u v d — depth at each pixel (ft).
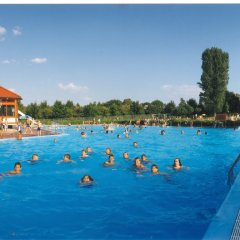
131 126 161.38
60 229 23.11
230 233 18.99
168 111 249.96
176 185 36.45
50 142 84.12
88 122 186.80
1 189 34.76
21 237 21.85
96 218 25.34
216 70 214.48
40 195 32.19
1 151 66.95
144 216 25.67
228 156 60.29
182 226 23.52
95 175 41.73
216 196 31.58
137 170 44.65
